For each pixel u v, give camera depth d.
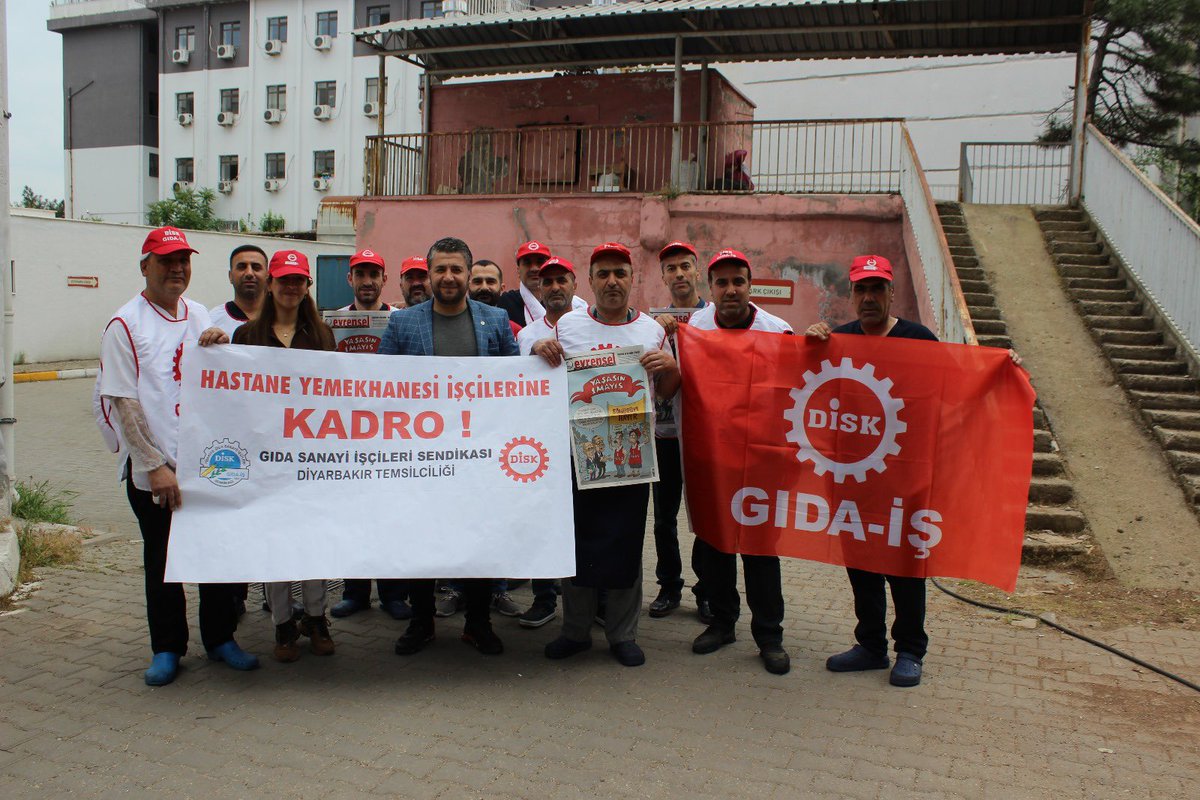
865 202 12.55
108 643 4.90
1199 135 15.67
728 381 4.91
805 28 13.41
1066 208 12.93
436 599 5.75
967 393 4.64
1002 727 4.07
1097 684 4.61
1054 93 17.33
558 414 4.66
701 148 14.48
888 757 3.76
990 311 10.43
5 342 6.51
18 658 4.66
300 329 4.72
